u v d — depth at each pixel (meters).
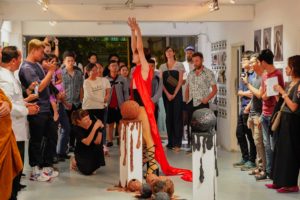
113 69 9.21
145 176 6.46
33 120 6.19
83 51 12.20
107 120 9.36
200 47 11.09
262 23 7.66
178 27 11.16
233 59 8.77
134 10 8.08
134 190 5.81
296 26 6.44
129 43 12.27
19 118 5.12
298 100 5.55
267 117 6.09
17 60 5.05
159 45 11.91
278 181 5.72
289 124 5.65
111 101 9.29
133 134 5.86
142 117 6.24
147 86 6.29
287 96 5.59
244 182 6.28
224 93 9.10
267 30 7.45
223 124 9.17
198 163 4.31
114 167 7.41
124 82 9.20
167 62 9.05
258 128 6.36
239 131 7.18
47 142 6.68
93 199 5.54
